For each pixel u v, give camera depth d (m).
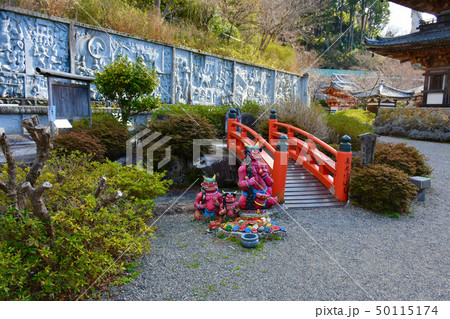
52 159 4.55
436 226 5.43
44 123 8.59
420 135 15.77
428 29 15.92
